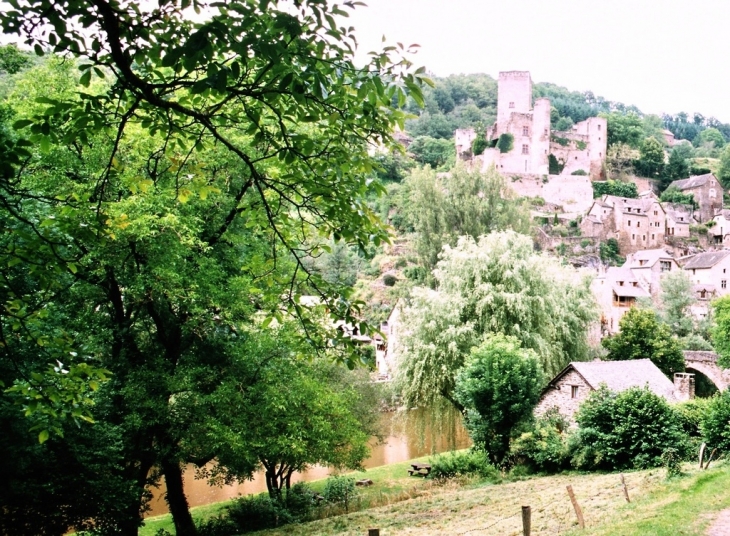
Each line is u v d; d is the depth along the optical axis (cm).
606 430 2342
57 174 1277
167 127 566
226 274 1662
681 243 9744
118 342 1644
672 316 5225
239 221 1738
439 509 1884
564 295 3228
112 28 425
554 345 2969
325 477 3055
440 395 2923
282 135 557
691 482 1535
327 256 7094
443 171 11412
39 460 1238
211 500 2725
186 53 407
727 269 6881
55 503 1328
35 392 607
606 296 6269
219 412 1528
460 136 12288
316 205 622
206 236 1678
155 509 2584
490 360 2584
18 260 570
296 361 1753
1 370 995
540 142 11244
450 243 4775
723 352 4038
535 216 9569
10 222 855
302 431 1670
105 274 1415
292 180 593
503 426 2664
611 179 11862
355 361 628
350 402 2269
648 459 2194
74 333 1360
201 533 1886
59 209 612
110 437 1389
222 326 1739
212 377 1598
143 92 465
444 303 2878
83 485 1341
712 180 10988
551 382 2856
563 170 11562
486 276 2902
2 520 1255
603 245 9206
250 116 521
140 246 1380
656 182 12294
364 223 595
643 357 4231
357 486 2642
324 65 473
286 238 669
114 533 1481
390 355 3297
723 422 2038
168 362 1619
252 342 1645
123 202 1211
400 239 8038
